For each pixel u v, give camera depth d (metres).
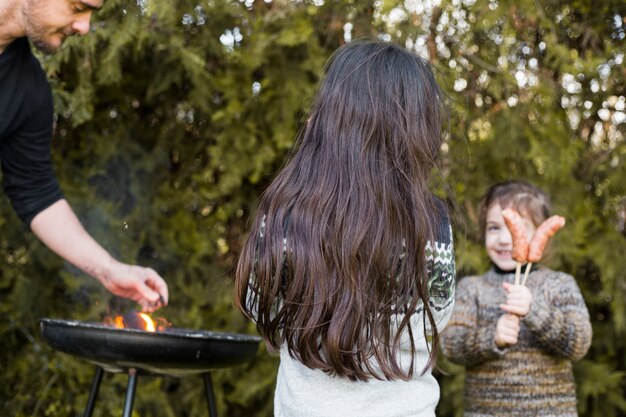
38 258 2.58
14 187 1.99
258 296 1.24
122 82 2.58
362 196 1.18
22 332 2.64
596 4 2.45
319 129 1.26
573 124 2.53
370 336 1.15
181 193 2.69
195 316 2.62
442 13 2.39
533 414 2.04
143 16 2.21
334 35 2.47
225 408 2.66
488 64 2.45
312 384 1.18
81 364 2.62
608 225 2.54
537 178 2.52
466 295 2.17
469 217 2.50
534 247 1.90
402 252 1.17
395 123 1.23
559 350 2.04
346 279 1.14
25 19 1.67
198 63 2.31
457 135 2.50
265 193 1.27
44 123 1.95
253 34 2.34
